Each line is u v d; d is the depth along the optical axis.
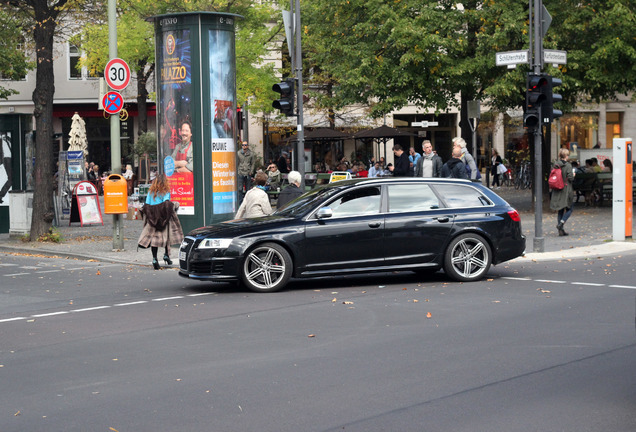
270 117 42.19
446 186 12.70
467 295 11.09
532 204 26.83
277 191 30.89
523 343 7.89
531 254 15.84
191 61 18.16
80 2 21.95
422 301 10.64
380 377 6.70
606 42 23.94
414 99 25.89
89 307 11.02
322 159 44.66
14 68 28.91
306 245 11.93
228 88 18.55
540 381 6.46
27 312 10.79
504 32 23.62
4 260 17.92
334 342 8.16
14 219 22.50
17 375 7.13
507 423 5.41
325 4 26.88
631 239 17.61
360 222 12.12
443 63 24.58
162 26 18.41
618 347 7.60
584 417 5.51
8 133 24.11
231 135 18.66
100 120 44.94
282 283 11.90
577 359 7.17
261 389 6.42
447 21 24.22
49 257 18.47
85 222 26.03
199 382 6.68
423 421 5.49
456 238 12.44
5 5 22.50
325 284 12.62
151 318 9.94
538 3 16.22
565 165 18.77
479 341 8.02
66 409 6.00
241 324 9.30
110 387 6.61
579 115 48.75
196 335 8.73
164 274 14.77
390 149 46.38
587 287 11.61
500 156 44.91
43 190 21.25
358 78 25.14
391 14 24.48
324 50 28.09
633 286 11.58
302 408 5.87
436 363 7.14
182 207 18.34
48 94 21.28
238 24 33.81
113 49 18.33
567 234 19.28
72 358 7.76
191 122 18.20
